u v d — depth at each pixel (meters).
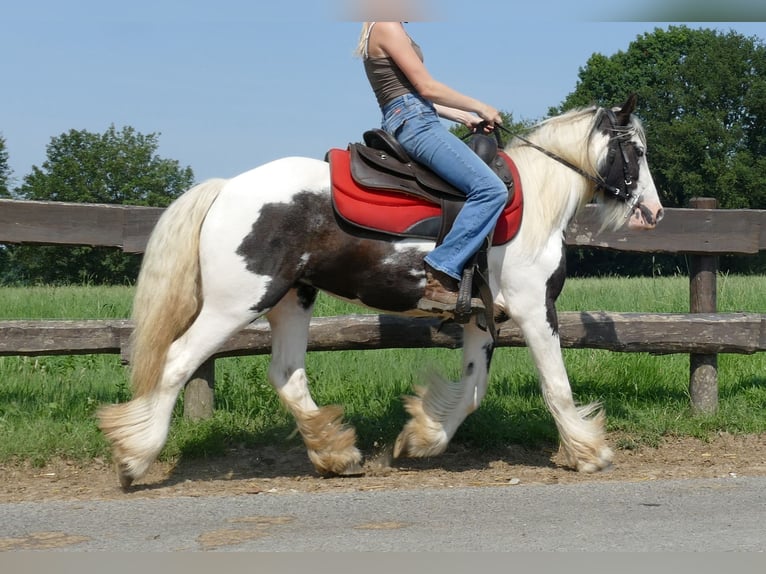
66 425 5.72
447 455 5.75
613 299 11.47
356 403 6.53
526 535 3.78
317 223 4.75
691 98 58.12
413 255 4.84
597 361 7.59
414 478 5.15
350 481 5.06
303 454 5.67
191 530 3.87
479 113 5.00
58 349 5.86
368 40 4.95
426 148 4.85
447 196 4.87
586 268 54.09
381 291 4.90
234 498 4.48
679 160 56.50
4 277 37.09
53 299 11.41
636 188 5.41
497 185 4.81
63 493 4.72
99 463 5.33
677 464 5.50
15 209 5.75
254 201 4.69
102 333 5.92
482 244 4.92
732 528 3.88
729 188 55.25
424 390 5.39
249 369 7.39
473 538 3.74
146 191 60.09
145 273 4.71
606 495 4.50
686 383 7.23
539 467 5.45
